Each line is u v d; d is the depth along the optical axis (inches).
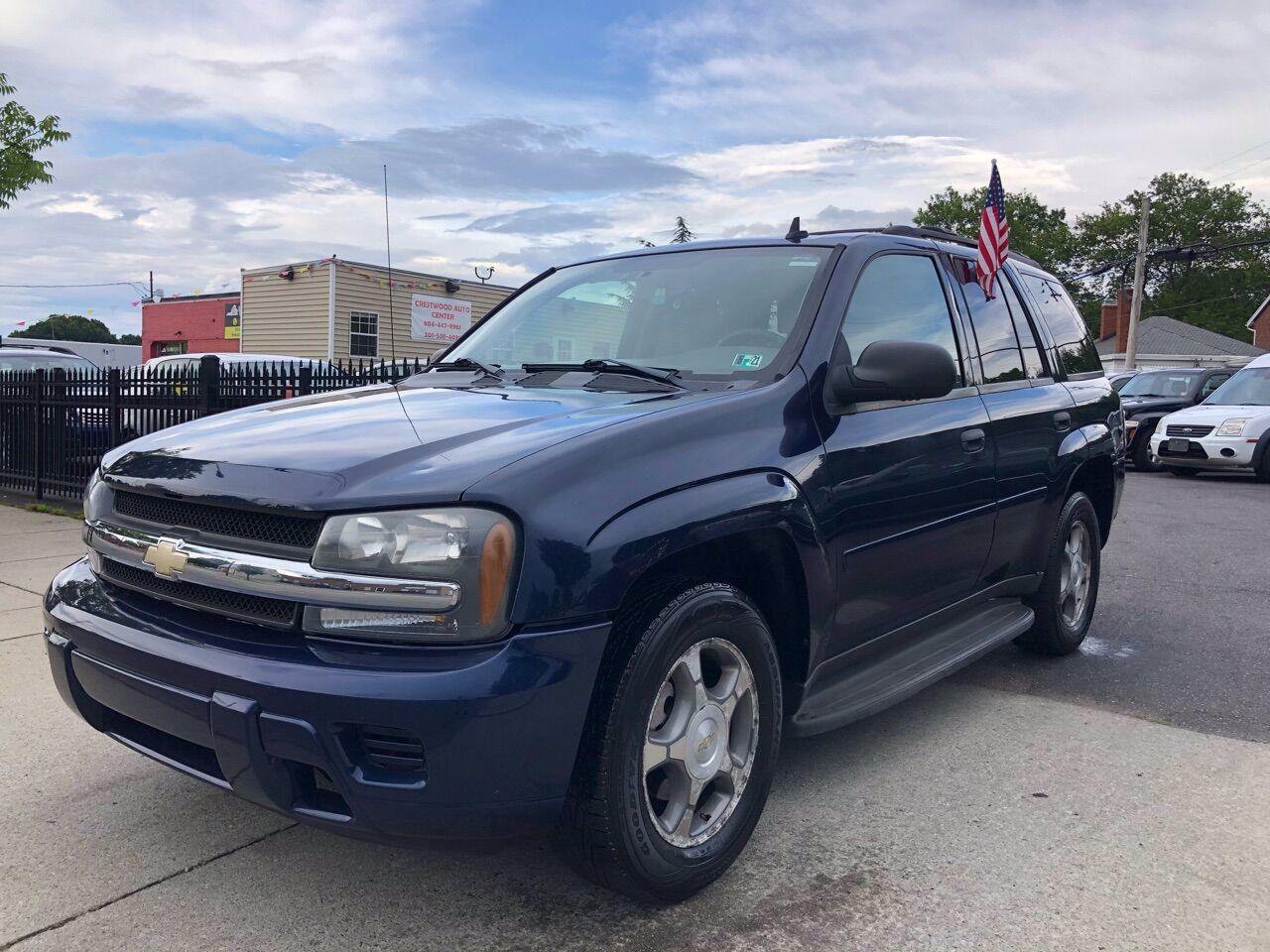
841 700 124.1
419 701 81.5
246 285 951.6
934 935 96.1
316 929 96.7
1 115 499.8
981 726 155.3
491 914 99.3
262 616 90.7
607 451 94.2
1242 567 290.8
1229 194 2728.8
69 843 113.9
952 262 162.2
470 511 85.7
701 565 108.3
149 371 353.7
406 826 84.7
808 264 134.3
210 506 95.4
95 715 107.3
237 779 89.3
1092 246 2787.9
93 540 109.2
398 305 916.6
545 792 86.7
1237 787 131.8
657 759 96.5
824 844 114.7
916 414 135.9
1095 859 111.7
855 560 121.0
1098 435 191.6
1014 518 162.1
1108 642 206.4
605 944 94.3
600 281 150.3
